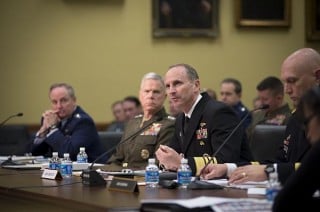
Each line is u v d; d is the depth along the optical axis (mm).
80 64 9273
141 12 9508
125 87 9453
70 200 3125
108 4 9359
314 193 2594
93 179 3750
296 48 10133
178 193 3254
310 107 2500
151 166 3703
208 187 3406
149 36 9531
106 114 9375
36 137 6277
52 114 6215
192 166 4059
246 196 3062
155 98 5551
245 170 3533
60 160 4762
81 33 9273
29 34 9094
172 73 4738
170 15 9602
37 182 4039
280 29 10070
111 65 9391
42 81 9141
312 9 10180
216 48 9805
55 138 6062
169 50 9617
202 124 4629
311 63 3807
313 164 2477
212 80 9789
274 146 5746
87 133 6129
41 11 9133
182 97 4688
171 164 4062
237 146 4477
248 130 7402
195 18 9680
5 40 9016
